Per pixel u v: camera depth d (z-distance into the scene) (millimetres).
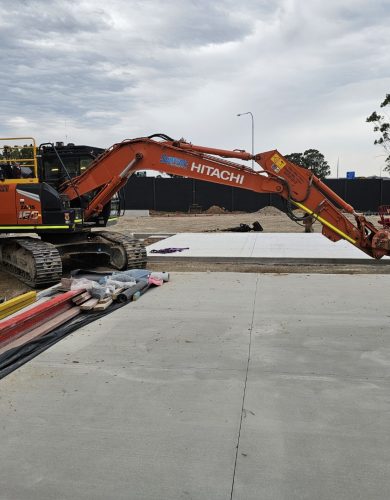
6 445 3051
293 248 12078
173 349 4723
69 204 9094
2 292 8250
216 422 3301
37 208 8297
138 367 4285
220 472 2746
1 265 9938
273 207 34031
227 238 14688
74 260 10094
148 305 6387
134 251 9328
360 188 33938
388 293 6930
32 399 3684
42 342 4895
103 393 3771
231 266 10102
